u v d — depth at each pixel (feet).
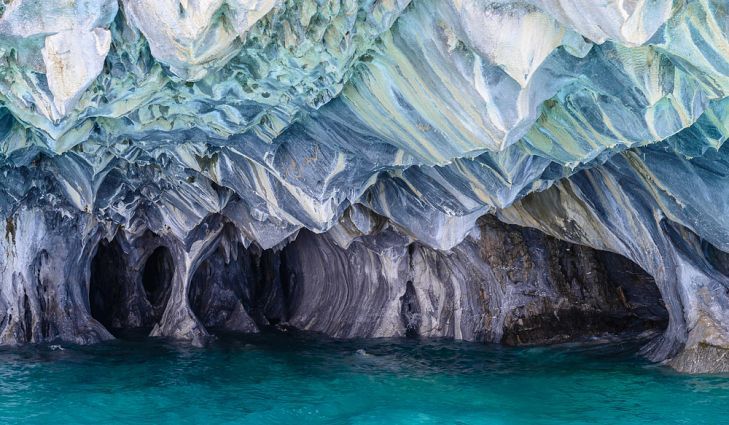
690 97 23.70
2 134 26.89
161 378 36.17
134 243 52.01
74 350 42.14
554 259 47.39
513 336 45.16
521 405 31.19
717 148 28.81
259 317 57.16
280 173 31.45
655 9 18.58
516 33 20.13
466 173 31.50
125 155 30.81
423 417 29.71
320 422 29.30
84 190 34.30
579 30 19.22
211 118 26.94
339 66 23.09
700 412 29.09
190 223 43.57
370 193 38.47
